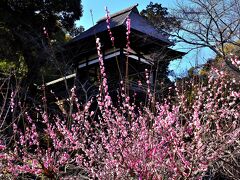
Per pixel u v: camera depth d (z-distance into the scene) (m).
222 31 10.95
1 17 17.23
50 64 15.53
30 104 9.73
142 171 3.97
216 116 5.05
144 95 10.22
